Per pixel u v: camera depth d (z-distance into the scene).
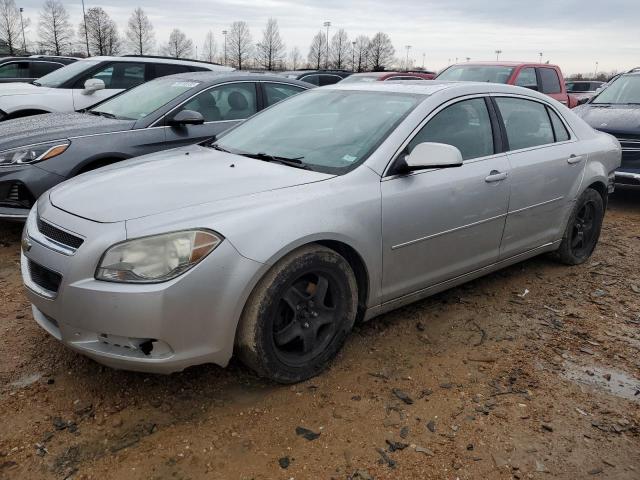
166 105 5.85
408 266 3.50
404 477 2.47
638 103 8.06
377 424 2.81
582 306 4.29
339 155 3.46
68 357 3.31
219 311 2.69
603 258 5.41
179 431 2.71
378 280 3.35
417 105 3.69
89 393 2.98
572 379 3.29
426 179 3.50
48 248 2.81
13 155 5.02
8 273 4.57
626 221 6.96
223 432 2.71
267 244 2.77
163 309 2.56
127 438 2.66
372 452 2.61
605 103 8.41
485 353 3.54
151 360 2.64
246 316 2.82
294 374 3.06
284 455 2.58
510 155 4.12
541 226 4.48
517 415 2.92
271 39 60.44
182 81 6.36
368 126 3.64
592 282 4.77
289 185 3.09
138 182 3.17
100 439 2.64
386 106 3.80
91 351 2.69
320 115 3.99
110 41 56.72
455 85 4.03
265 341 2.88
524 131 4.36
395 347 3.55
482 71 11.31
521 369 3.37
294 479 2.44
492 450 2.66
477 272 4.05
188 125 5.89
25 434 2.66
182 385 3.07
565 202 4.64
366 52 61.41
